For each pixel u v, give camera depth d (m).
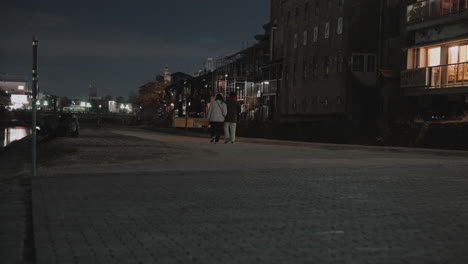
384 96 38.94
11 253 4.51
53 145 19.89
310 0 52.09
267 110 63.03
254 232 5.23
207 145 21.11
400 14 39.34
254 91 68.81
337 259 4.16
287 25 57.91
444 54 31.47
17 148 30.53
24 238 5.17
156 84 134.88
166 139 28.20
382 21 43.19
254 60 68.50
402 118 30.14
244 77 72.38
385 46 42.66
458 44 30.33
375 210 6.53
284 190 8.41
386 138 28.55
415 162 14.04
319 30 49.94
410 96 35.25
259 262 4.07
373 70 44.31
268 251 4.43
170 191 8.27
